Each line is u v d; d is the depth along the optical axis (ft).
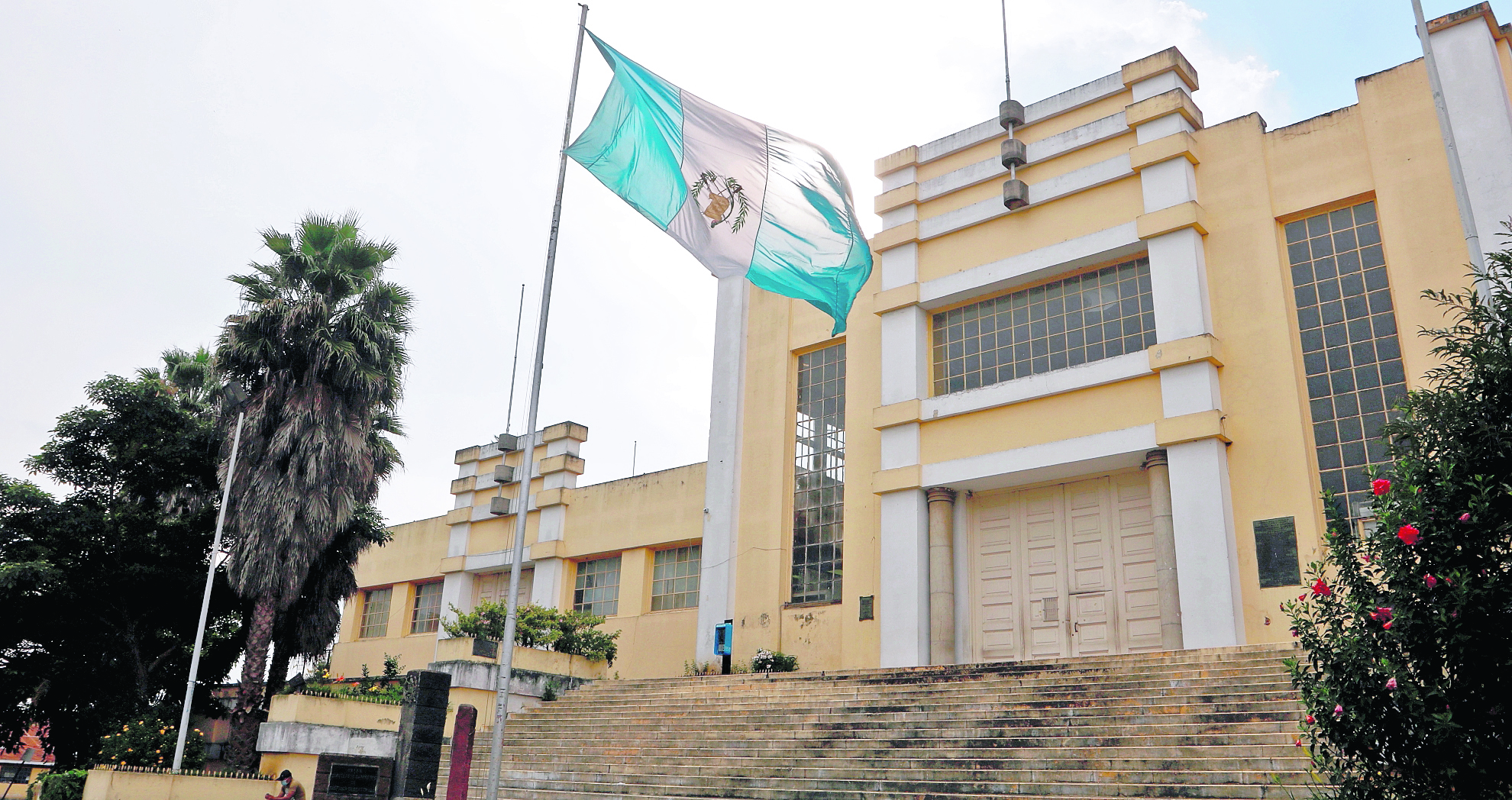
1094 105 64.23
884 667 61.82
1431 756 19.62
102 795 53.06
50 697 75.25
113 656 77.05
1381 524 21.61
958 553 63.62
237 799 56.44
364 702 62.59
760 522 74.23
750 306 80.84
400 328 76.23
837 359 75.20
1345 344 53.06
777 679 57.26
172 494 80.43
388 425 82.53
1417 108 52.49
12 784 81.30
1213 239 57.67
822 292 47.44
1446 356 24.08
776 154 47.03
